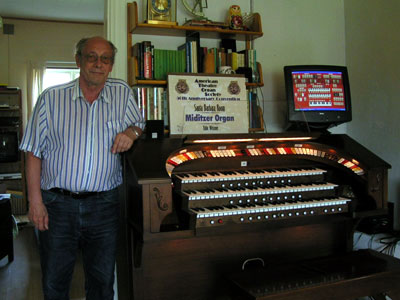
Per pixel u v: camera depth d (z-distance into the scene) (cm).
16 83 797
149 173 191
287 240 264
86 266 222
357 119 337
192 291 239
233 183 224
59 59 816
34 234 555
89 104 205
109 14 279
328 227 276
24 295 332
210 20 295
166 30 278
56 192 204
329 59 344
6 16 774
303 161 258
